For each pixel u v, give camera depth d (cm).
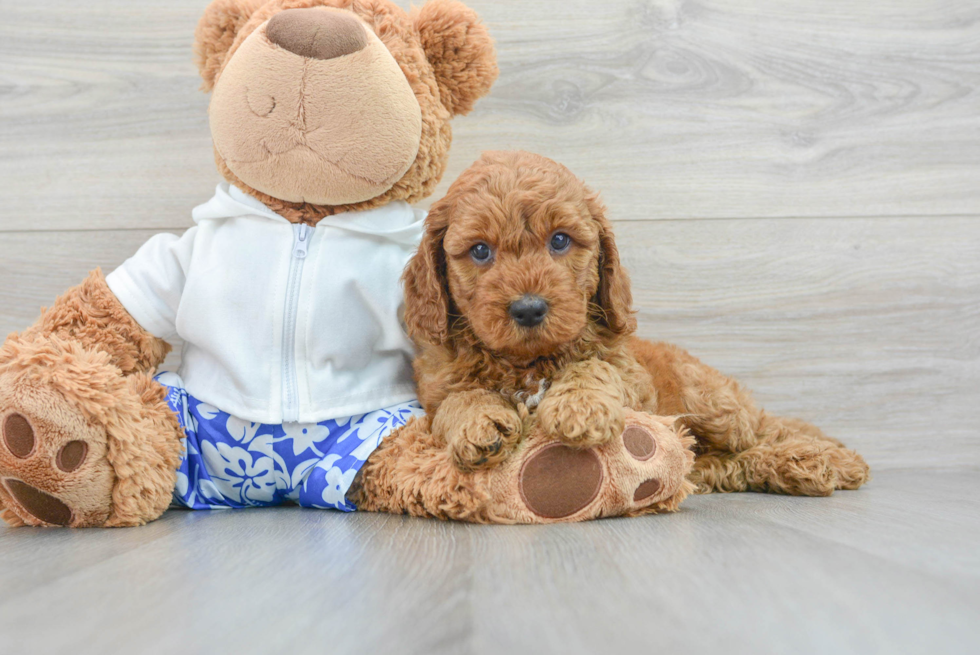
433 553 128
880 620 88
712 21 261
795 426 231
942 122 265
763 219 262
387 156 190
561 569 114
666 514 169
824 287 263
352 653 78
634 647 79
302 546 136
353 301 196
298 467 192
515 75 257
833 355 263
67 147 253
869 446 263
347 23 184
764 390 262
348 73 182
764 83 263
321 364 193
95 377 167
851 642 81
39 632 86
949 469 263
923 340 264
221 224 202
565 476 160
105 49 254
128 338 196
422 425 184
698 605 94
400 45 197
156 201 254
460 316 182
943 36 264
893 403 263
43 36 253
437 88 206
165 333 203
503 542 137
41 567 120
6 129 252
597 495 161
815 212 263
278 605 96
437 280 182
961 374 264
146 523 170
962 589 101
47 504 163
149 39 254
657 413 207
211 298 192
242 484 194
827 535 140
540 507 160
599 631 84
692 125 261
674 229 261
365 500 185
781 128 263
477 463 158
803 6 263
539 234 167
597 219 182
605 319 186
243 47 187
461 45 206
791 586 102
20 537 153
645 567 114
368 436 189
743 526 151
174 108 254
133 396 173
